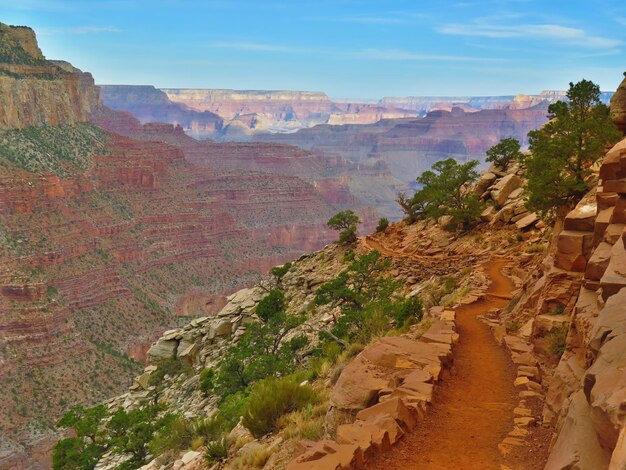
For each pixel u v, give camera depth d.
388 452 12.60
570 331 14.46
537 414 14.88
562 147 31.53
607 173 16.81
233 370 39.50
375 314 32.75
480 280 36.44
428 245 55.44
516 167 58.06
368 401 15.08
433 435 13.56
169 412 44.41
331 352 28.00
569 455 8.74
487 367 19.55
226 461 18.41
